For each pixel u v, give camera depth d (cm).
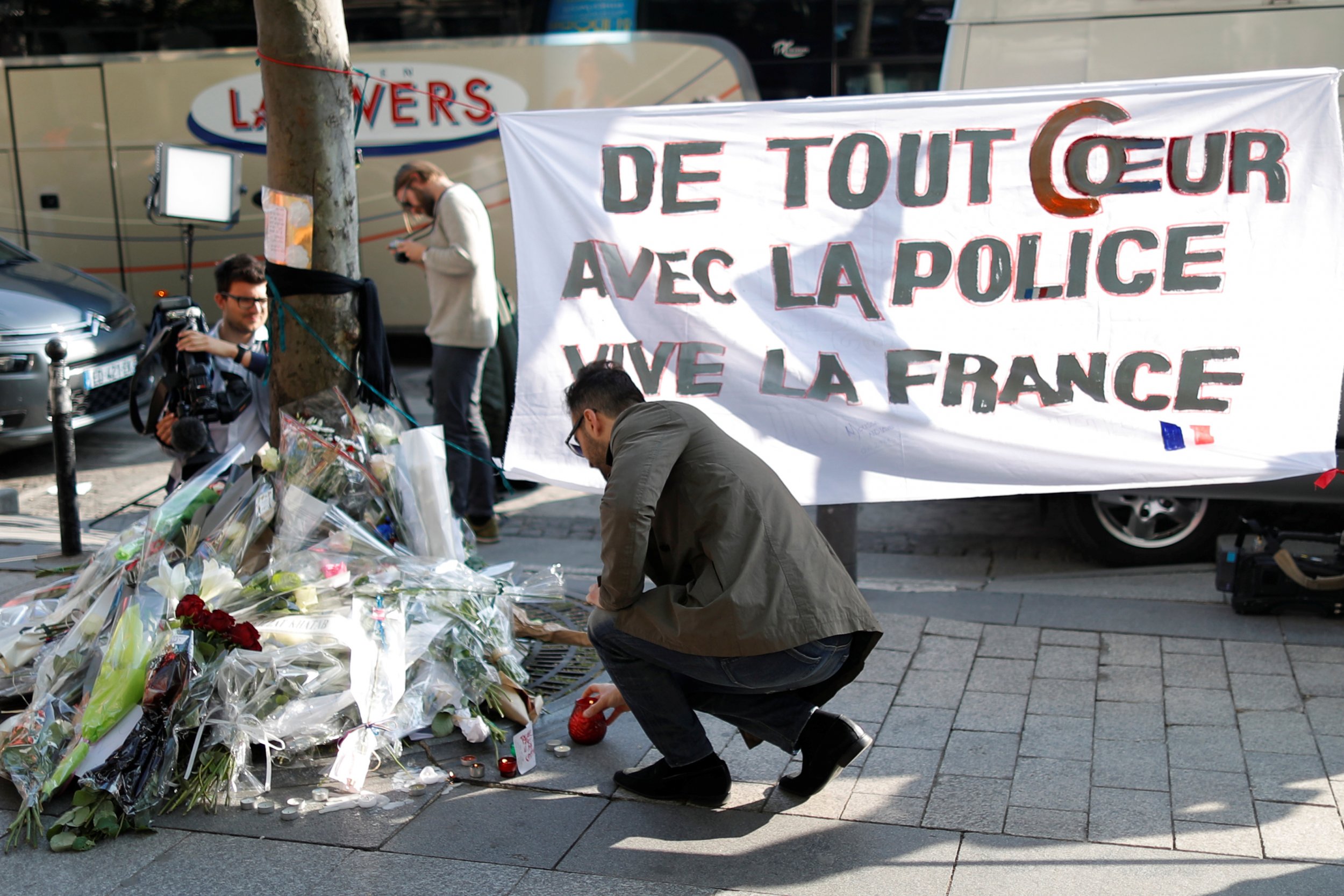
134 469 802
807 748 341
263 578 399
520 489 765
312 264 432
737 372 439
